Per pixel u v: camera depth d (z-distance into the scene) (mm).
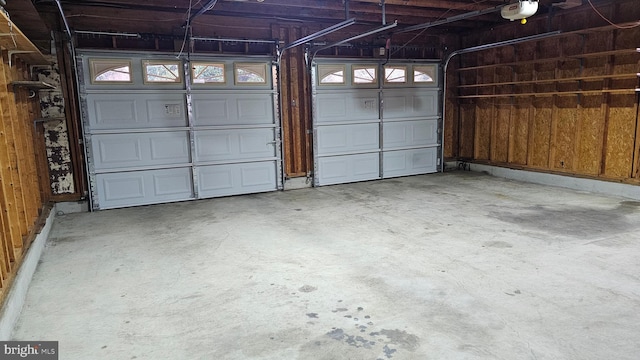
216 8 5953
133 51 5777
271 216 5289
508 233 4262
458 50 7738
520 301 2781
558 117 6598
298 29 6902
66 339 2436
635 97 5531
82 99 5578
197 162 6375
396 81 7742
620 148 5793
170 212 5633
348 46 7344
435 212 5219
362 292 2984
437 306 2744
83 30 5531
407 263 3521
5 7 3529
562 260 3484
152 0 5398
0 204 2818
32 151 4520
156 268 3553
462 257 3623
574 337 2336
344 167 7508
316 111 7105
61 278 3363
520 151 7324
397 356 2191
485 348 2250
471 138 8344
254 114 6703
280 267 3516
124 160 5934
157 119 6070
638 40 5461
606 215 4828
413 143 8086
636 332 2375
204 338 2424
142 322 2629
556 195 5984
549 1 5910
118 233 4652
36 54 4105
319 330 2475
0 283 2545
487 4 6180
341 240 4211
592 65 6016
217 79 6375
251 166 6785
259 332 2473
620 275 3158
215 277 3330
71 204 5711
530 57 6938
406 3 5613
